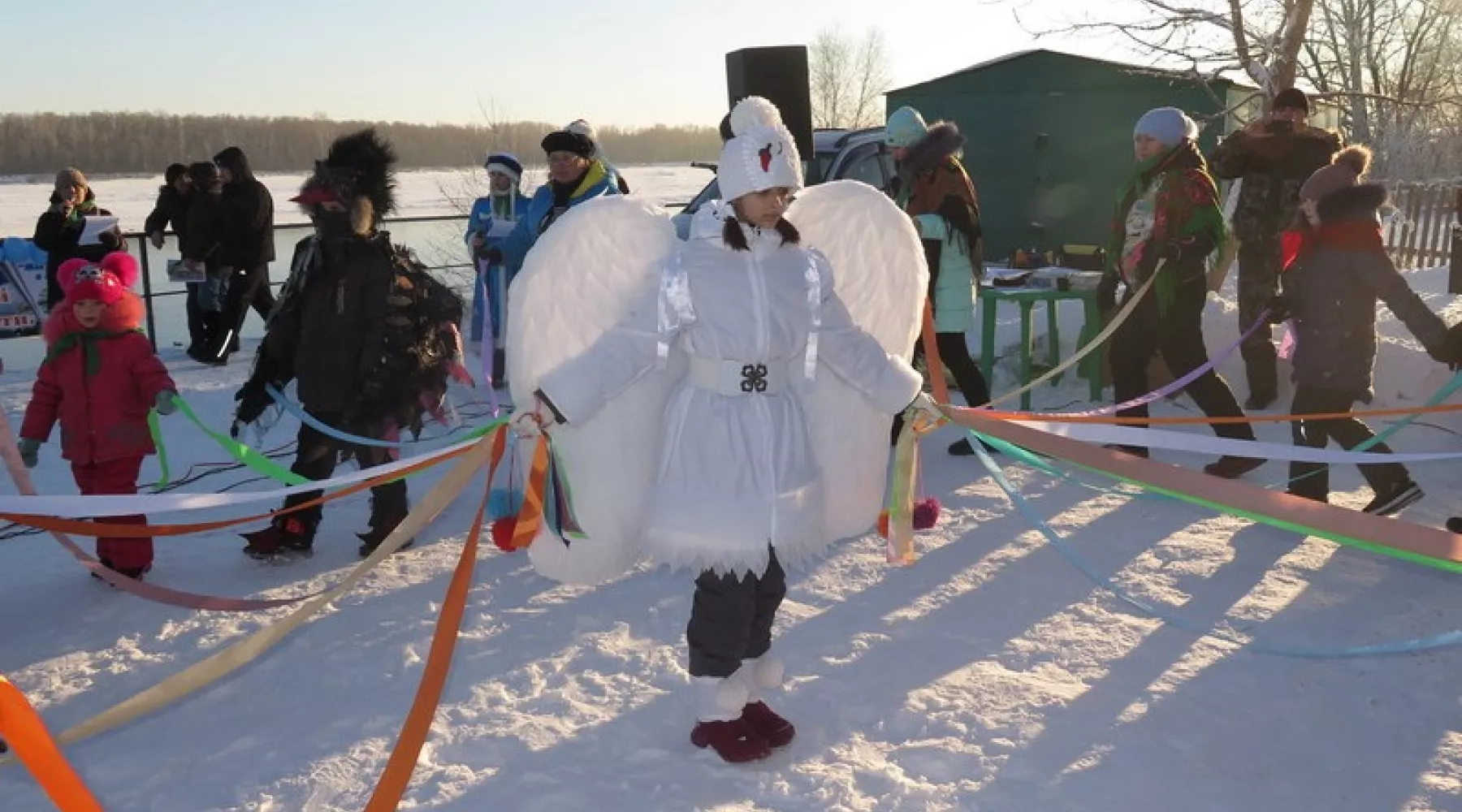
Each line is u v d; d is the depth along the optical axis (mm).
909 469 3469
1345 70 21047
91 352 5047
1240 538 5473
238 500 2682
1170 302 6453
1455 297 10156
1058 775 3416
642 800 3318
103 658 4410
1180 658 4188
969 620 4551
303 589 5102
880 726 3729
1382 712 3797
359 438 5047
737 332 3221
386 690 4066
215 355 11227
